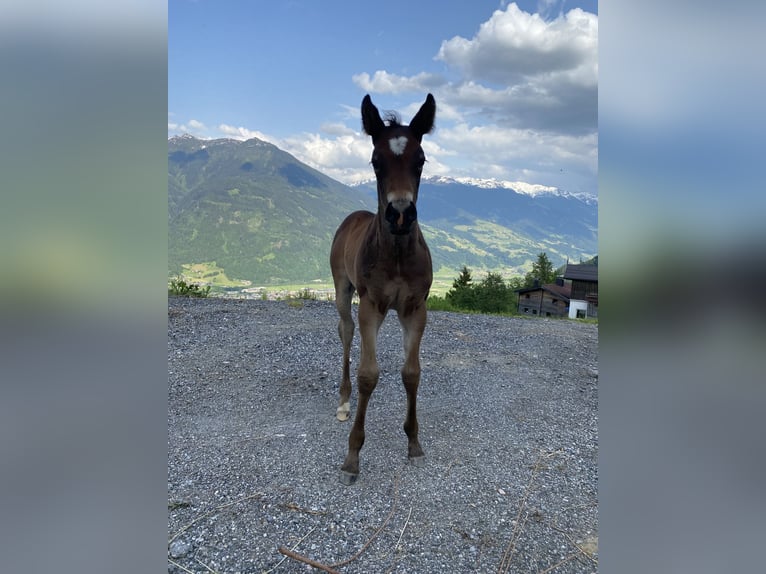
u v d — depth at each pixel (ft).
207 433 11.87
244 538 8.07
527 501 9.31
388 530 8.39
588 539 8.22
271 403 13.97
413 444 10.83
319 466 10.47
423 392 15.17
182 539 7.95
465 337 23.29
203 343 19.60
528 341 23.38
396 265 9.86
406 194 8.82
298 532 8.27
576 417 13.64
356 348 19.93
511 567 7.57
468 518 8.75
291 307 28.04
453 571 7.48
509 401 14.67
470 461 10.82
